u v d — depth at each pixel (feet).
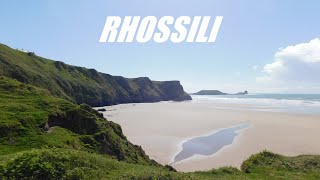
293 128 269.64
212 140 213.87
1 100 170.50
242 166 114.52
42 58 578.66
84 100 552.41
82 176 68.03
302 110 475.72
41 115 144.15
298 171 107.96
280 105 624.18
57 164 69.41
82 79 620.08
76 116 156.76
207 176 93.71
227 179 91.50
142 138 219.61
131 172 74.49
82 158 76.64
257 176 99.60
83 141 141.90
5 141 115.96
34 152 72.74
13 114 139.74
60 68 587.27
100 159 81.15
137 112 441.27
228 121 325.21
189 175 81.20
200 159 163.53
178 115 393.70
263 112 441.68
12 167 65.82
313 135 230.89
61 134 136.87
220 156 169.27
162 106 613.52
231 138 221.46
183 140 213.46
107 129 160.66
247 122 316.19
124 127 272.31
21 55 486.79
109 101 653.30
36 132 129.39
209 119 345.10
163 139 216.33
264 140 212.43
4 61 368.68
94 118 161.38
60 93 431.84
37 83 381.40
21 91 203.10
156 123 303.68
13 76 351.87
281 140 211.82
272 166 111.86
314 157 123.75
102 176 70.44
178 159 164.04
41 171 65.62
